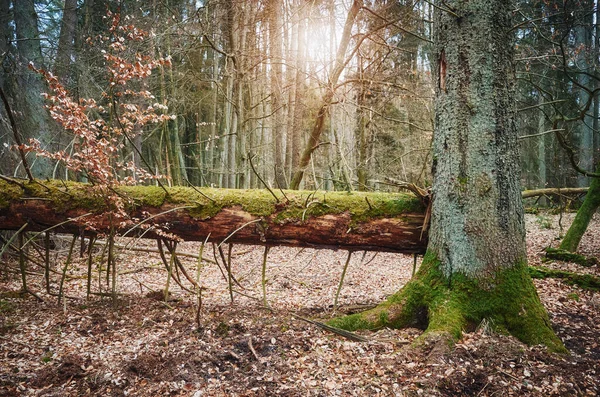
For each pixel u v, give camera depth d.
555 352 3.27
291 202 4.42
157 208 4.48
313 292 6.13
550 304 4.68
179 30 9.45
